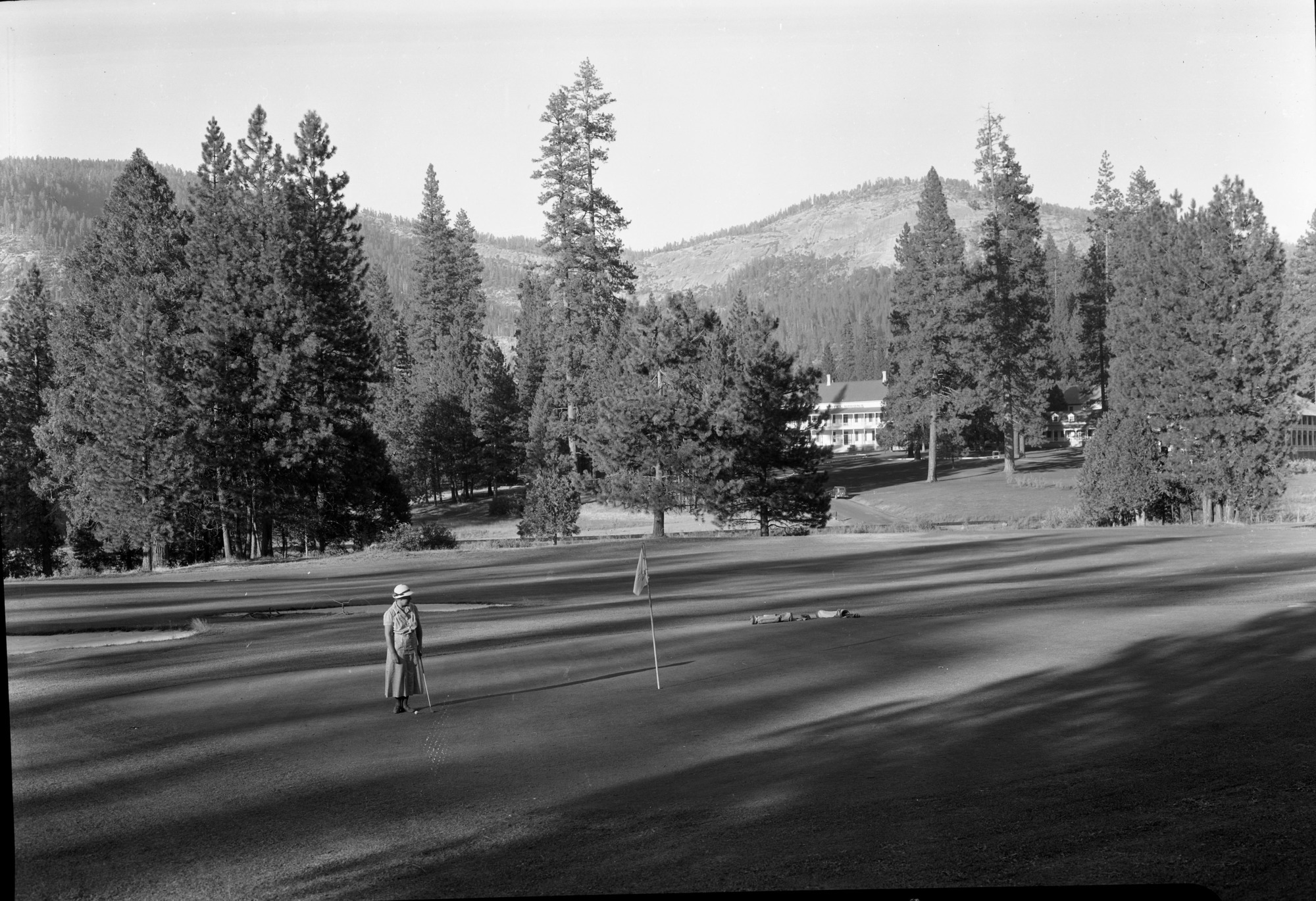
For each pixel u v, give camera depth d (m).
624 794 10.31
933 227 79.75
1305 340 59.12
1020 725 12.15
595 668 16.88
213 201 56.50
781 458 52.38
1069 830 8.68
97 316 62.06
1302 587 22.64
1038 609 21.20
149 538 54.66
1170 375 47.72
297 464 54.34
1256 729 11.35
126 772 11.75
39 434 63.25
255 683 17.02
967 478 83.44
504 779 10.96
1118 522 49.38
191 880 8.58
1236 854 7.97
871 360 191.75
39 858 9.16
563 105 78.69
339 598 30.36
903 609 22.30
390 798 10.52
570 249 78.75
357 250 58.44
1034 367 81.62
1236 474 47.06
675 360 52.09
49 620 26.94
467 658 18.31
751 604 24.41
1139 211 80.44
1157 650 16.16
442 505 95.50
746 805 9.82
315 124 56.72
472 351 111.31
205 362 53.72
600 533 61.81
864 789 10.12
